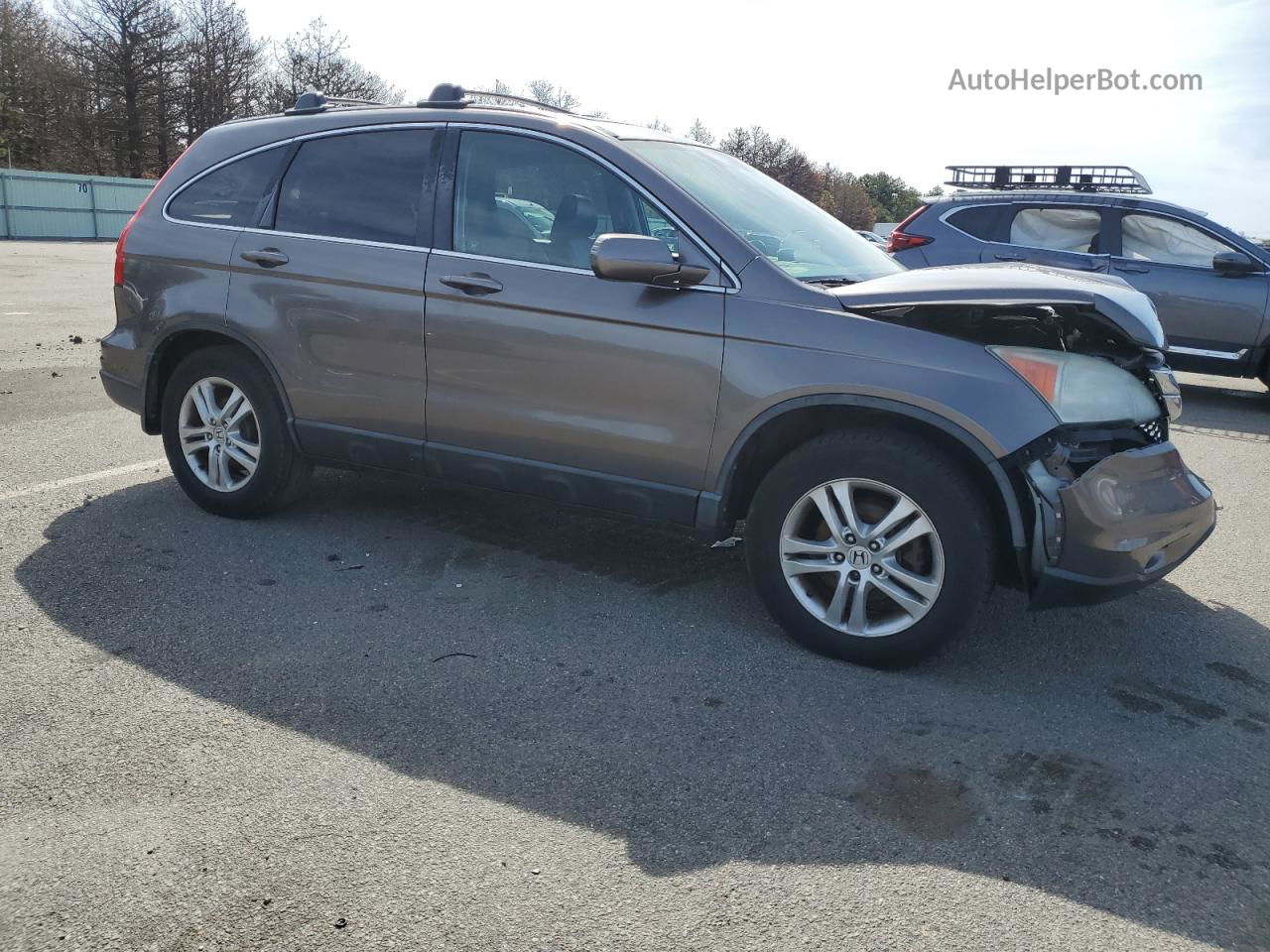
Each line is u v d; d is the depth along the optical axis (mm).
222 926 2211
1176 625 4113
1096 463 3270
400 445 4266
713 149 4590
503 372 3947
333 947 2160
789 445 3789
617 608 4004
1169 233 9484
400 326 4145
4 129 54406
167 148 55375
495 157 4105
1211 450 7582
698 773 2869
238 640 3594
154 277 4762
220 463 4754
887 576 3457
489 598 4051
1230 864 2545
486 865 2441
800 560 3605
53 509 4902
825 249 4078
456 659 3512
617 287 3734
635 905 2316
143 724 3012
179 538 4559
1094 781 2900
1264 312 9141
